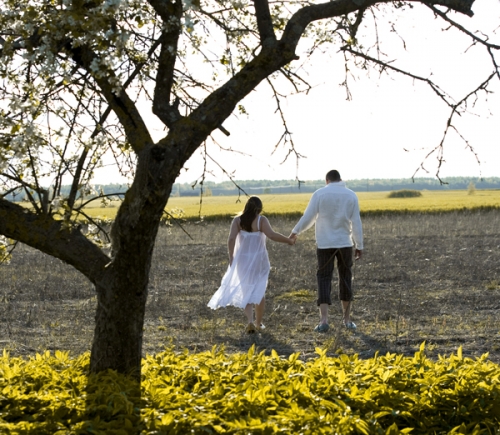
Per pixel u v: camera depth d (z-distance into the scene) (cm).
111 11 423
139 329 555
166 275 1720
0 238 592
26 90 483
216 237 2833
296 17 548
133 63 557
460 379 565
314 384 545
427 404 530
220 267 1881
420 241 2547
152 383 551
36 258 2072
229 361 629
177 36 524
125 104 524
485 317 1145
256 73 533
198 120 521
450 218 3703
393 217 4000
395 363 621
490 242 2481
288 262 1923
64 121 532
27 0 496
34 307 1256
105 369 554
